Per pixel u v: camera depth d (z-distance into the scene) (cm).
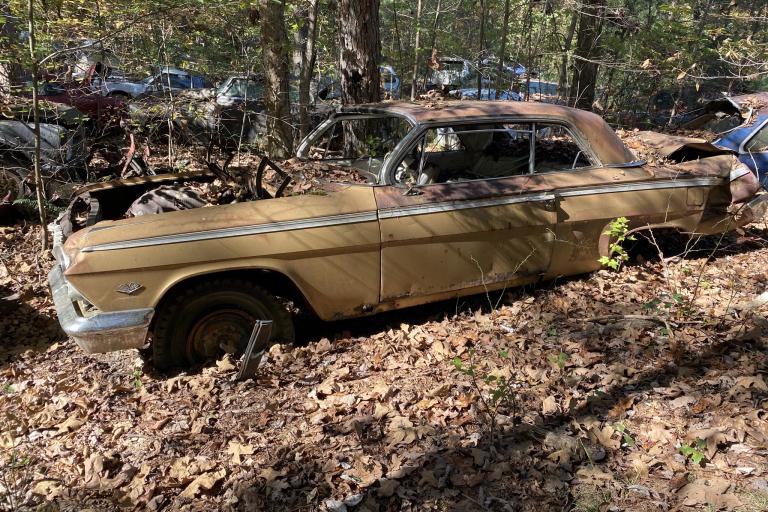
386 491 273
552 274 469
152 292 357
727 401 326
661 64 971
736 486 262
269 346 404
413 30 1337
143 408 360
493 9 1341
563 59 1280
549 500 263
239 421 339
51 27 679
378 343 424
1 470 308
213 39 875
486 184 429
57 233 439
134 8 674
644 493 263
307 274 387
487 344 414
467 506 263
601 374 366
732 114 758
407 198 405
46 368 425
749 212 516
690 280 505
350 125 501
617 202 464
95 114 758
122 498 282
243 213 375
